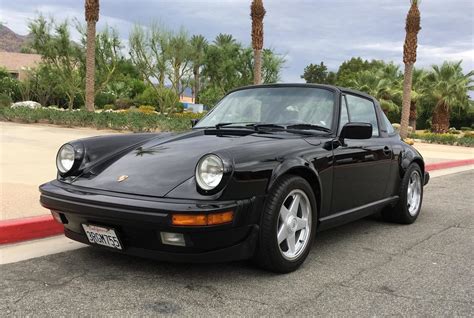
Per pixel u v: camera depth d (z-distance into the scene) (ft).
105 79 87.20
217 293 10.54
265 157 11.12
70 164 12.34
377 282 11.68
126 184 10.96
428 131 128.77
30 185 20.80
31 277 11.19
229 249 10.52
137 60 83.66
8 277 11.16
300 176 12.34
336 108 14.51
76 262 12.28
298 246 12.22
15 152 31.68
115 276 11.35
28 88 116.06
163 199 10.16
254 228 10.81
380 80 128.88
